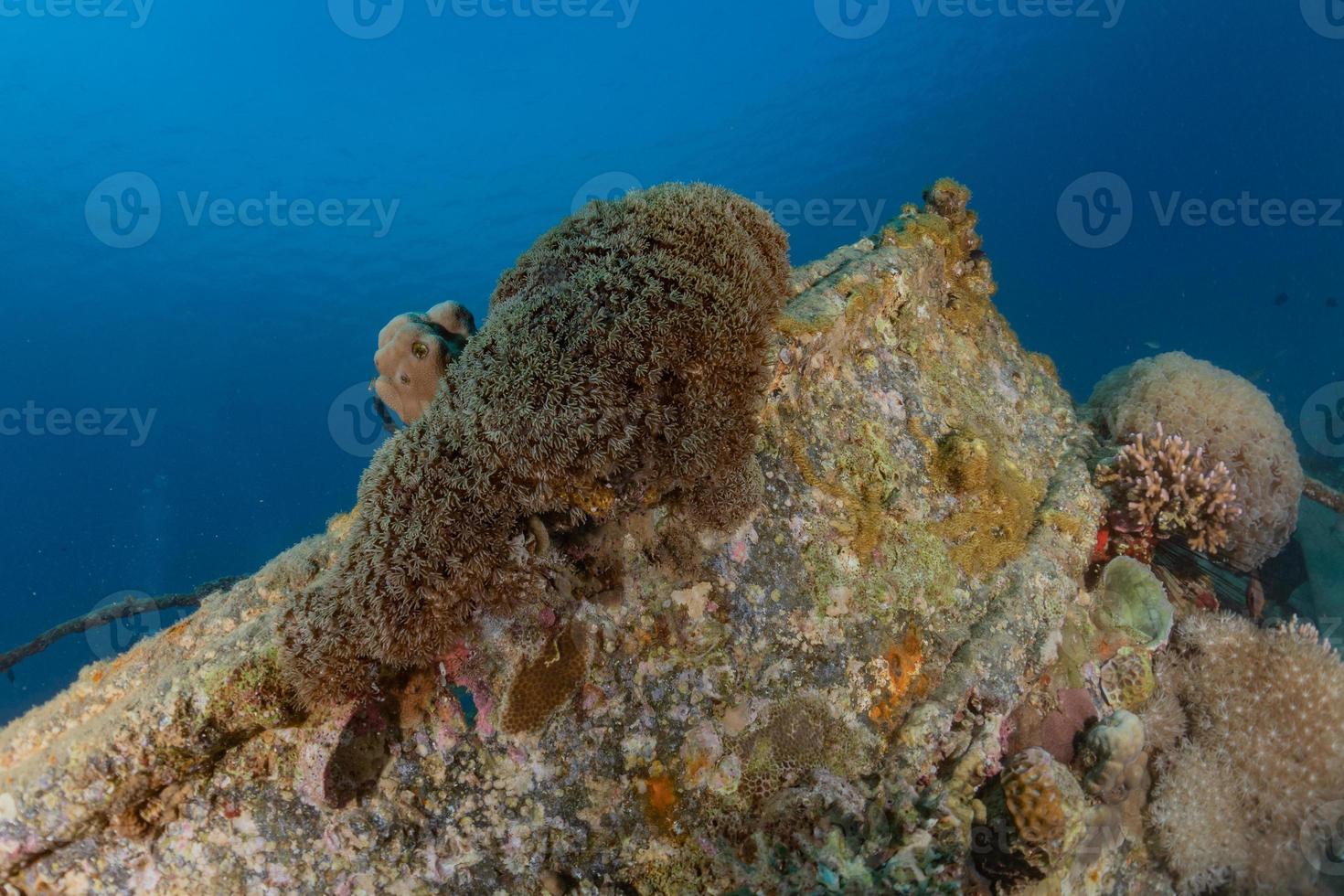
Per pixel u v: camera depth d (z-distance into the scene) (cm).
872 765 71
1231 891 83
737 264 65
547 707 64
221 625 66
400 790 63
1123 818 82
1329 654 88
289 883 62
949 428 87
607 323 60
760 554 71
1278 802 84
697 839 66
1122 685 86
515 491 60
